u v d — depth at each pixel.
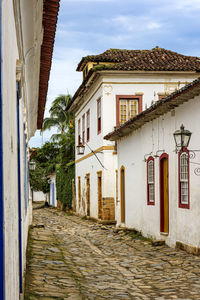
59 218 30.67
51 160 50.59
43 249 13.20
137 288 8.34
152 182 15.02
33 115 17.58
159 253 12.22
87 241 16.19
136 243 14.62
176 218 12.71
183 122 12.17
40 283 8.45
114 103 22.72
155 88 22.95
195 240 11.39
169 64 23.25
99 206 24.55
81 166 30.81
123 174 19.36
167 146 13.45
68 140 37.22
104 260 11.73
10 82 3.60
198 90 10.70
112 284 8.72
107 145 22.83
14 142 4.14
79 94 28.23
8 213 3.09
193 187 11.51
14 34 4.50
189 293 7.80
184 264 10.38
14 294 3.81
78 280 9.04
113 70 22.23
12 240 3.57
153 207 14.76
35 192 60.38
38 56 9.41
